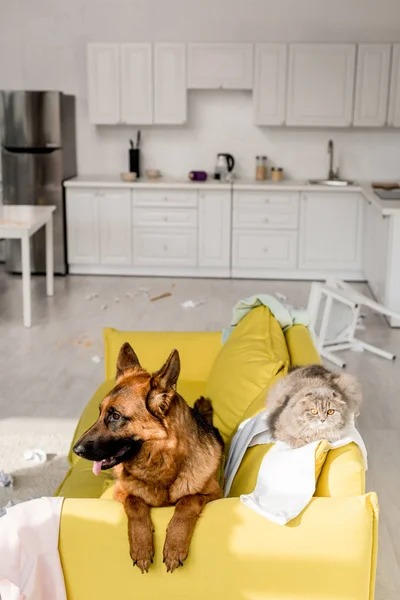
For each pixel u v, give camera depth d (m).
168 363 1.95
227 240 7.54
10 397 4.52
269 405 2.33
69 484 2.67
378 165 7.88
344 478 2.01
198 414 2.28
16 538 1.91
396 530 3.11
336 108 7.37
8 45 7.77
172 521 1.93
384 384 4.81
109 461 1.94
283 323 3.38
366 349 5.43
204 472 2.04
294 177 7.96
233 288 7.22
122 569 1.94
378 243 6.55
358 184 7.59
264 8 7.54
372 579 1.97
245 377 2.89
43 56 7.78
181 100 7.43
